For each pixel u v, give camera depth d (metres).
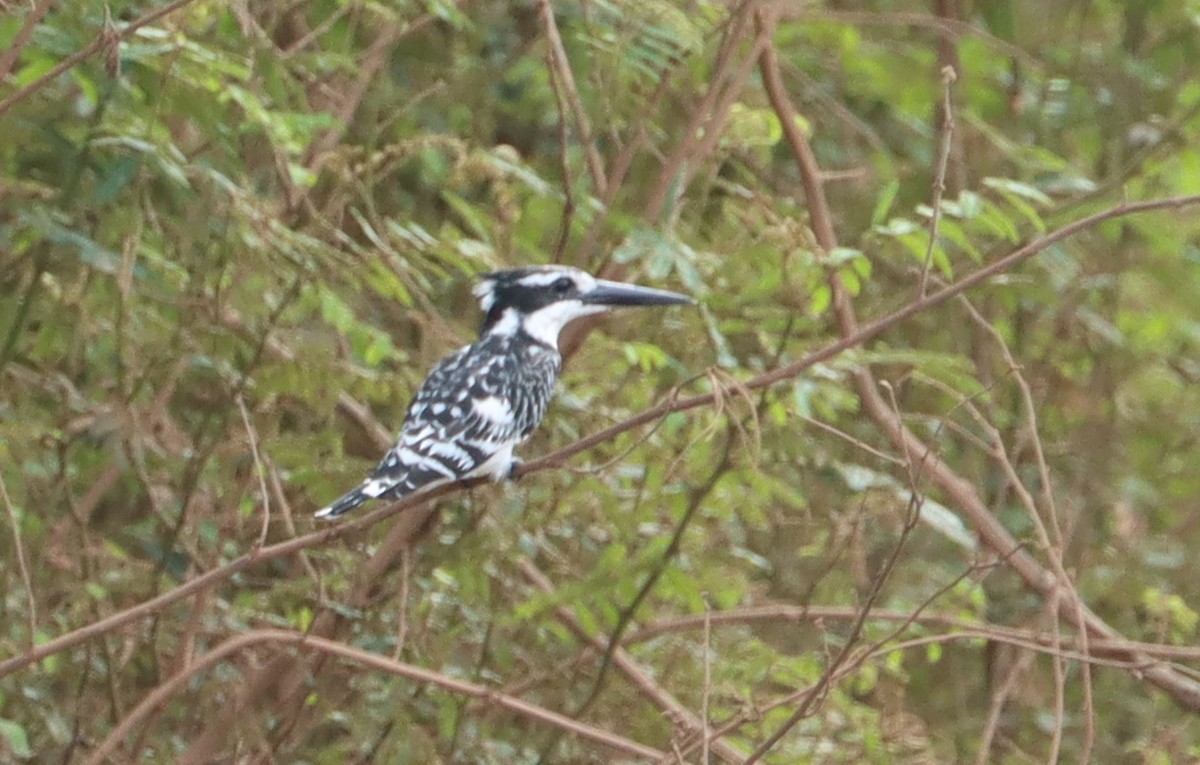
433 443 9.51
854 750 10.23
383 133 12.87
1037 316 13.89
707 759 8.62
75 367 10.30
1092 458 13.97
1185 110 13.68
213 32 10.03
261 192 11.94
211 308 9.92
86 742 10.42
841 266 9.67
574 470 9.45
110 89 8.73
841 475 11.22
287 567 11.91
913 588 11.98
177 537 10.16
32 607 8.66
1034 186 11.83
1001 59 14.17
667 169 10.58
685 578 9.83
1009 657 12.91
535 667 11.00
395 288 9.92
